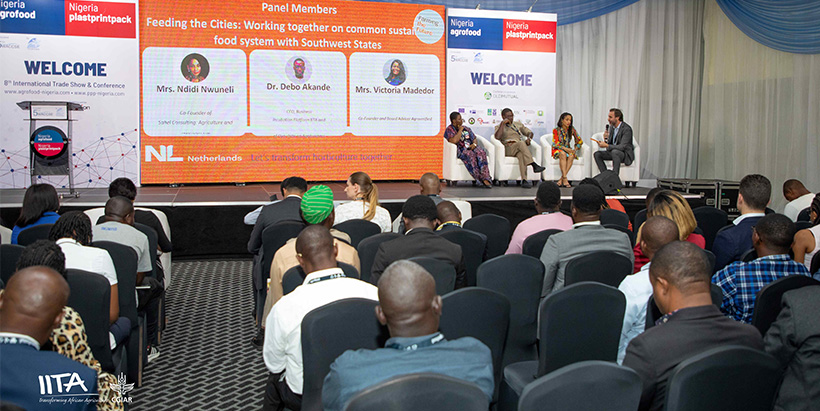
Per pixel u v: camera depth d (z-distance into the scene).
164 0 9.20
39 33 8.91
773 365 1.64
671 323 1.83
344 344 2.06
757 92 11.15
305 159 9.83
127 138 9.22
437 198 5.12
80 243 2.97
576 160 10.00
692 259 1.85
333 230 3.63
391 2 9.99
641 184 12.10
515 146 9.70
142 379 3.56
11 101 8.88
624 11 11.74
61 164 7.96
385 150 10.13
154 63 9.22
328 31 9.77
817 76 10.02
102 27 9.06
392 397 1.33
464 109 10.31
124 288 3.26
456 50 10.22
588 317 2.32
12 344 1.62
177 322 4.69
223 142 9.50
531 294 3.00
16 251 3.21
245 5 9.45
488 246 5.10
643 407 1.82
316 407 2.04
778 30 10.53
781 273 2.72
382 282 1.62
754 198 3.90
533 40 10.46
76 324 2.10
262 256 4.29
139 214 4.32
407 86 10.13
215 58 9.40
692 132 12.35
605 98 11.81
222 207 7.31
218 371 3.71
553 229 3.82
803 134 10.30
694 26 12.16
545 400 1.48
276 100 9.65
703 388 1.58
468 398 1.38
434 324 1.64
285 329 2.24
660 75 12.04
